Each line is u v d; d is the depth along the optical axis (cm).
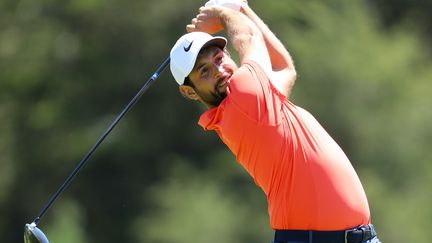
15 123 7750
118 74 7412
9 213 7538
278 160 1794
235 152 1852
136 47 7362
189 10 7106
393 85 7062
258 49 1862
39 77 7781
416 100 7069
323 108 6856
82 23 7594
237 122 1802
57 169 7531
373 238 1822
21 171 7575
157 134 7312
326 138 1822
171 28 7212
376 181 6538
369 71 7019
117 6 7288
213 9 1942
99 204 7369
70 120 7569
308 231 1797
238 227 6406
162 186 7012
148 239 6781
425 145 6994
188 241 6397
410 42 7825
